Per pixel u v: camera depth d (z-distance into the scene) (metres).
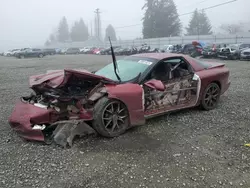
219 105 6.06
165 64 5.06
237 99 6.66
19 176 3.04
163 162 3.38
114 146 3.85
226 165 3.32
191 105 5.28
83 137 4.14
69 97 4.00
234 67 14.91
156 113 4.75
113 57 4.38
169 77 4.98
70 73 3.90
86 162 3.37
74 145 3.86
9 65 20.98
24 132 3.88
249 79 10.07
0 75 13.21
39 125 3.90
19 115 4.01
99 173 3.12
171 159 3.45
